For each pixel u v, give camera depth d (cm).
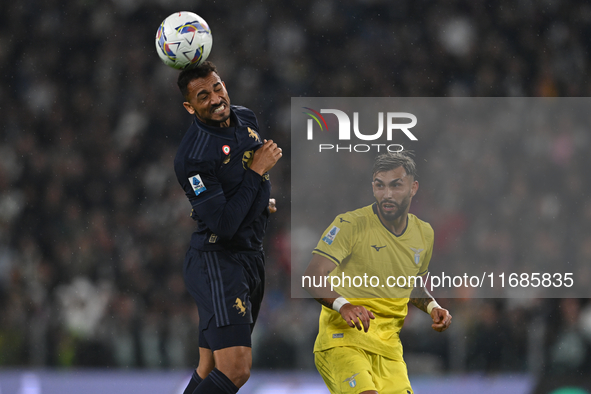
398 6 4272
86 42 4241
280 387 2144
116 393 2219
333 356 1234
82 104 4009
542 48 4244
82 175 3725
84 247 3319
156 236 3359
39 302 3017
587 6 4378
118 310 2975
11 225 3497
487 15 4281
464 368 2459
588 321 2612
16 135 3947
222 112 1142
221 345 1147
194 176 1138
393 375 1254
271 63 4072
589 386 2256
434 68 4119
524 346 2514
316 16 4244
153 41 4228
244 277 1186
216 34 4178
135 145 3809
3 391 2231
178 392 2222
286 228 3186
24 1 4338
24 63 4203
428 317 2509
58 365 2784
